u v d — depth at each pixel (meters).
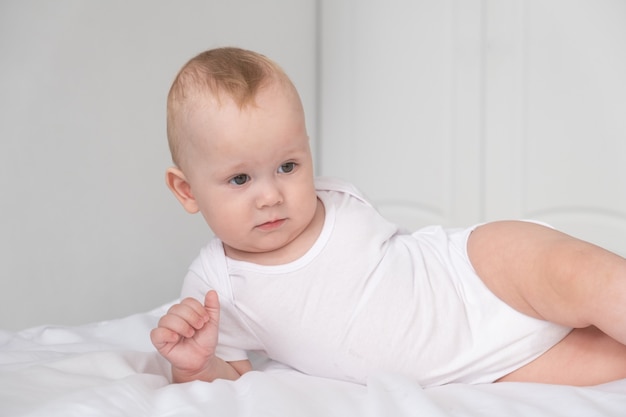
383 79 2.83
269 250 1.26
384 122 2.84
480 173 2.69
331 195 1.36
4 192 2.30
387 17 2.80
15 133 2.31
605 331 1.12
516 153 2.63
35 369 1.11
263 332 1.27
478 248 1.28
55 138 2.37
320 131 2.95
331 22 2.90
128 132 2.50
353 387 1.17
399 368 1.23
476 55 2.66
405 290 1.25
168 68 2.58
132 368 1.21
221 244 1.32
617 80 2.48
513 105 2.62
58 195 2.38
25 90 2.32
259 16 2.79
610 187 2.51
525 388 1.11
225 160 1.18
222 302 1.28
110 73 2.46
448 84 2.71
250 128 1.16
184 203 1.33
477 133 2.68
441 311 1.25
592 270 1.11
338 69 2.90
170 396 1.03
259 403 0.97
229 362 1.30
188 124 1.21
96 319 2.47
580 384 1.22
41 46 2.34
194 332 1.19
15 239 2.33
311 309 1.24
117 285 2.50
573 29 2.52
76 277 2.43
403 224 2.83
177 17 2.59
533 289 1.18
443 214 2.76
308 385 1.13
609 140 2.50
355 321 1.23
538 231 1.24
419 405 0.97
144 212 2.54
